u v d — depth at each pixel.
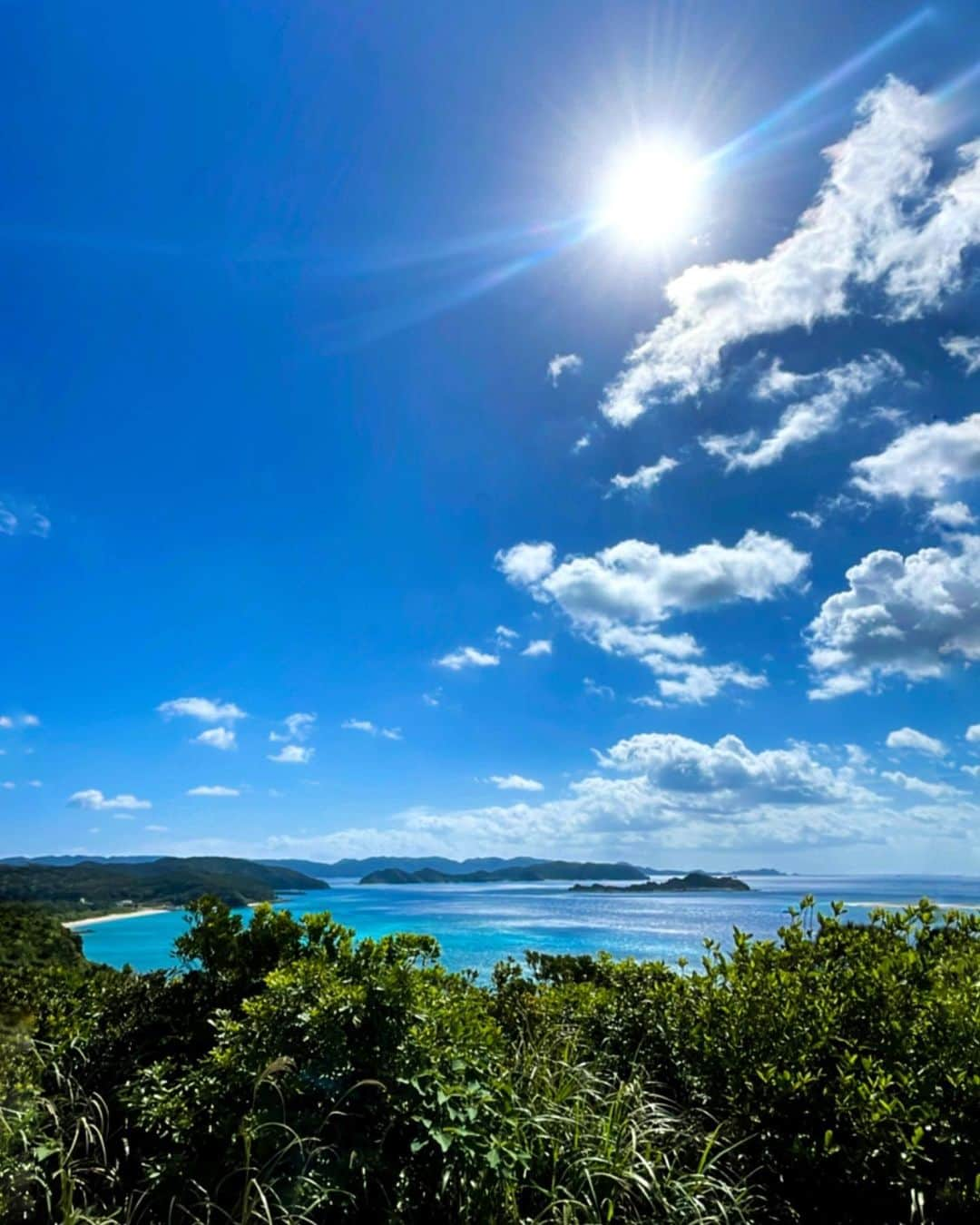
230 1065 3.19
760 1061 3.39
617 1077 3.90
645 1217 2.91
